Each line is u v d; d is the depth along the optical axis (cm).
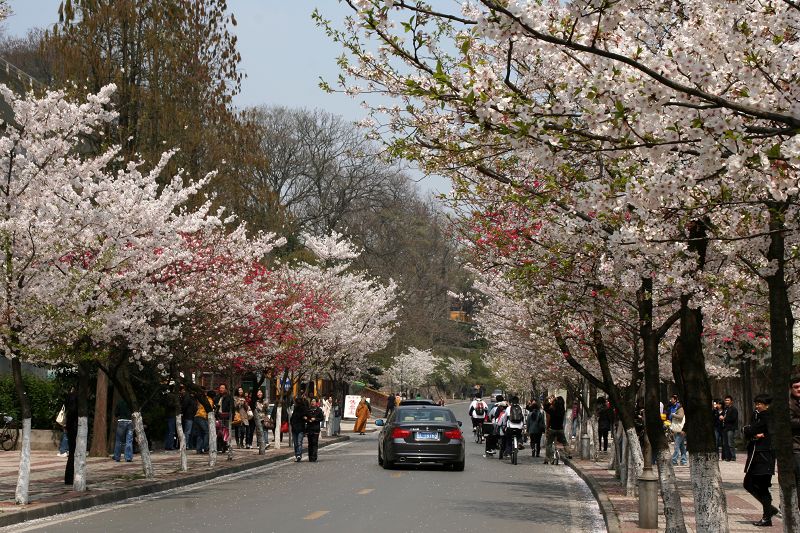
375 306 6166
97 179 2684
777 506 2206
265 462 3616
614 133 898
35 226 2092
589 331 2208
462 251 2464
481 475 3100
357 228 8875
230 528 1720
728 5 931
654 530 1723
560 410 3766
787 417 1090
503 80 930
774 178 908
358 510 2016
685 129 895
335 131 8275
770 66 909
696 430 1334
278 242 3369
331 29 1189
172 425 4212
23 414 2059
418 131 1341
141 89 3756
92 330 2167
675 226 1131
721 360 3719
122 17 3722
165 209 2473
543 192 1280
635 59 857
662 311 2208
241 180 4316
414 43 905
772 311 1137
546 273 1748
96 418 3719
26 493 2020
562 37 902
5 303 2092
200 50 3991
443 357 11994
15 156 2130
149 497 2359
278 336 3762
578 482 2944
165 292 2559
